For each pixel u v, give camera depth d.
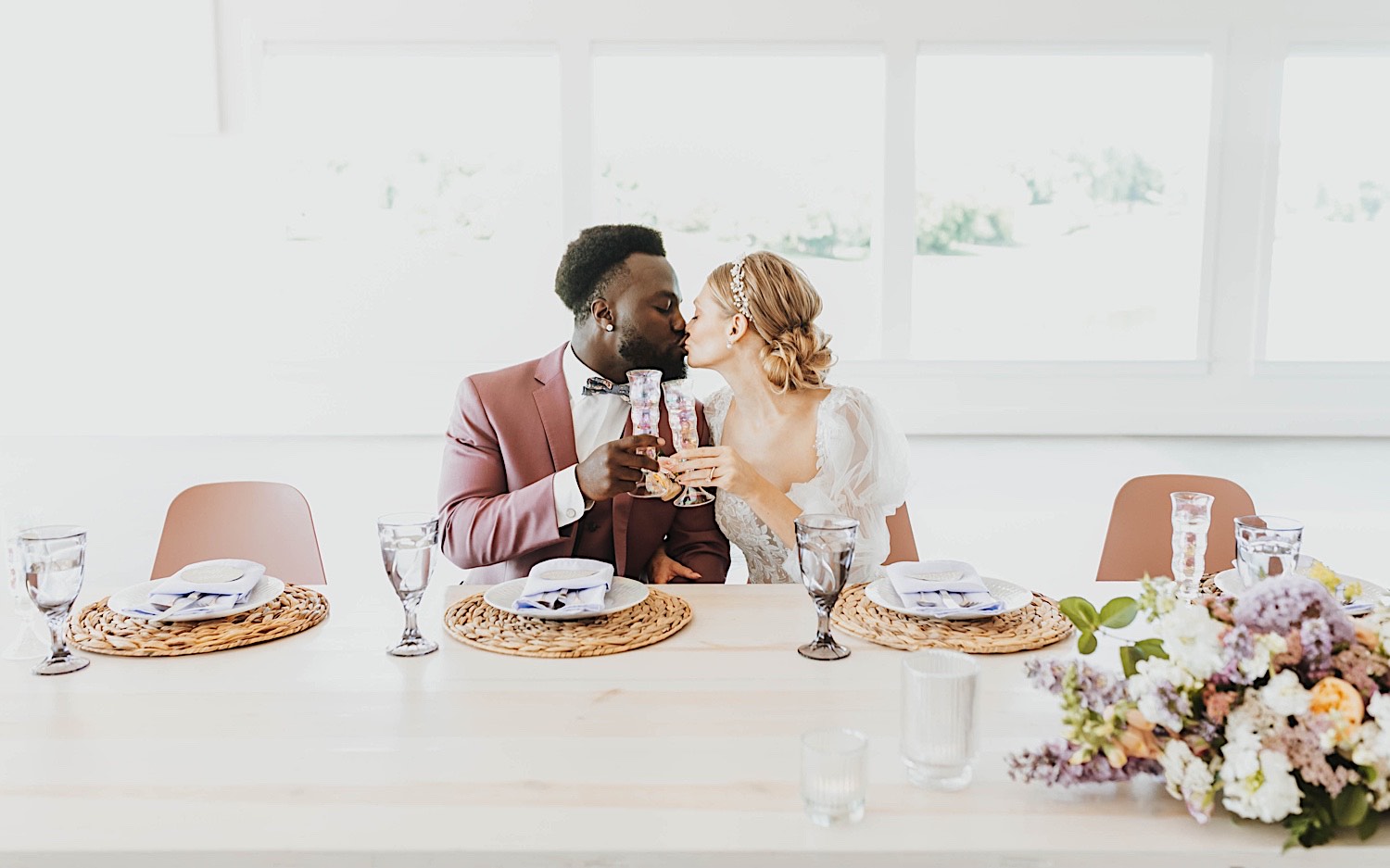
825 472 2.17
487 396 2.09
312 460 4.97
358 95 5.04
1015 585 1.70
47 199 5.02
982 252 5.15
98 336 5.12
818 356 2.21
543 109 5.07
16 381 5.13
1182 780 0.95
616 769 1.09
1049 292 5.17
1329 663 0.94
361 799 1.02
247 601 1.59
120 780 1.06
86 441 5.19
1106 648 1.45
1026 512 4.35
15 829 0.96
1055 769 1.01
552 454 2.08
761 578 2.21
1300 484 4.59
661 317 2.19
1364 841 0.94
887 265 5.05
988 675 1.36
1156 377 5.14
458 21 4.90
